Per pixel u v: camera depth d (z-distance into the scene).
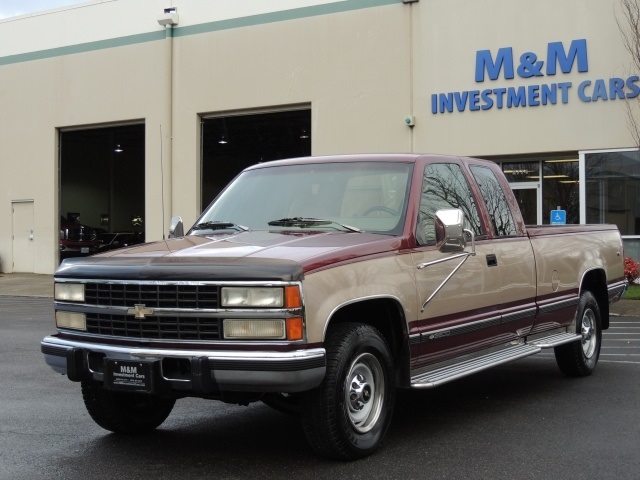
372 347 5.44
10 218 28.41
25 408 7.22
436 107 20.67
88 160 38.94
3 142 28.44
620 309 15.50
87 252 28.98
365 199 6.27
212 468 5.30
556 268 7.91
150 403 6.30
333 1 22.08
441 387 8.08
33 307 18.70
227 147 35.44
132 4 25.47
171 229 6.79
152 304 5.18
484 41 20.09
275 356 4.82
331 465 5.30
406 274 5.75
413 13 21.00
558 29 19.22
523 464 5.30
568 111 19.16
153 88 25.05
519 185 20.22
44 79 27.41
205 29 24.11
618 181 18.75
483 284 6.63
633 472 5.12
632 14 18.33
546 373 8.86
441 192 6.53
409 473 5.11
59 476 5.15
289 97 22.80
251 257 5.10
